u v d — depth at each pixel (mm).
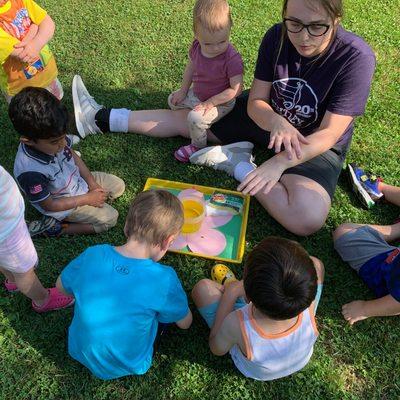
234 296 2355
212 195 3023
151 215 2039
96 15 4301
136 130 3387
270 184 2484
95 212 2814
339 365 2404
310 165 2863
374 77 3850
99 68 3875
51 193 2631
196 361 2375
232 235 2891
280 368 2127
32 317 2496
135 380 2299
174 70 3887
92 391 2266
